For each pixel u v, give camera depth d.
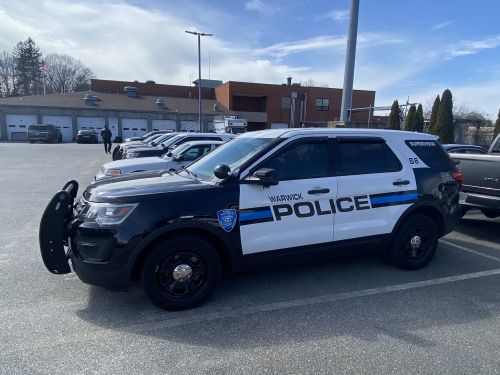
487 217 7.50
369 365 2.56
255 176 3.44
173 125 38.28
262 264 3.65
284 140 3.74
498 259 4.90
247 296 3.68
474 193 5.95
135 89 42.25
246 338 2.90
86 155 19.50
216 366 2.53
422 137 4.57
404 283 4.05
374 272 4.37
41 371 2.44
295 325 3.11
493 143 6.71
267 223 3.55
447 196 4.51
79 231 3.13
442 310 3.41
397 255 4.30
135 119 37.00
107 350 2.70
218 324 3.12
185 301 3.34
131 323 3.11
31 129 29.56
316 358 2.63
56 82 72.44
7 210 7.14
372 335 2.96
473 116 41.03
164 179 3.85
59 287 3.79
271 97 42.31
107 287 3.17
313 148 3.87
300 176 3.73
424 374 2.46
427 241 4.48
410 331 3.03
